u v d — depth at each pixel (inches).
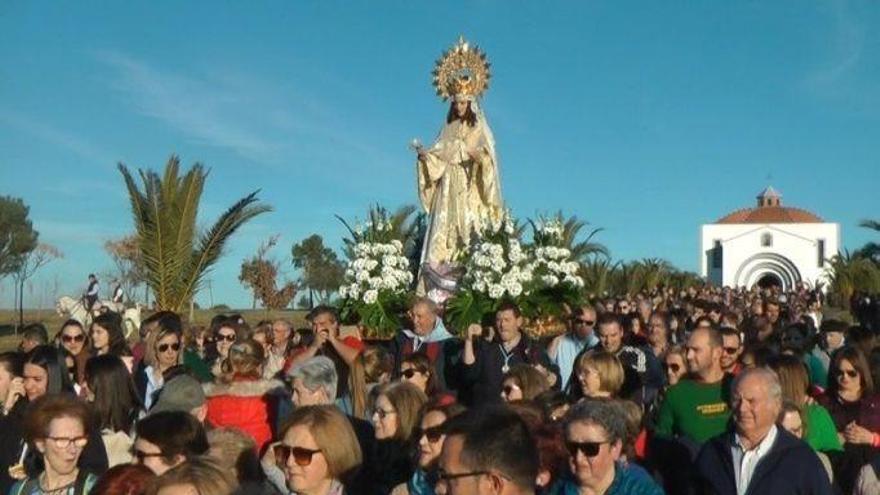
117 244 1647.4
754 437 235.5
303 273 2539.4
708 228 3393.2
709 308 704.4
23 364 299.0
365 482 258.4
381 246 729.0
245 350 312.2
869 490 255.3
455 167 853.2
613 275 1839.3
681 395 294.7
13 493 220.5
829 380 326.3
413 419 257.9
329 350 411.8
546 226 724.7
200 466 164.7
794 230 3260.3
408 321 681.0
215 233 919.7
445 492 133.8
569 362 477.4
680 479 268.8
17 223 2199.8
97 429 234.7
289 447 203.6
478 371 438.3
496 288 693.9
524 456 127.1
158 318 408.2
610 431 209.9
